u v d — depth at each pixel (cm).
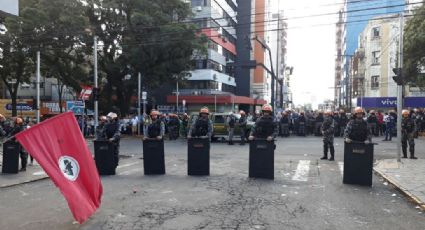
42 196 955
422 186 997
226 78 6381
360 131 1076
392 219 734
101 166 1235
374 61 5675
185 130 2777
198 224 697
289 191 970
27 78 4159
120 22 3359
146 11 3366
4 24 3150
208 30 5503
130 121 3228
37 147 665
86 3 3300
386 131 2534
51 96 5972
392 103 4875
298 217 741
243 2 6975
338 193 951
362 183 1049
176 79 3638
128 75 3966
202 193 950
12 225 710
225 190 983
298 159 1605
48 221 730
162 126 1264
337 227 682
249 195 925
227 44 6462
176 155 1795
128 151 2034
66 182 689
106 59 3500
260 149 1145
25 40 3198
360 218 738
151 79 3478
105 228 678
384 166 1350
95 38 2723
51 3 3098
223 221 715
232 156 1723
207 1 5494
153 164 1240
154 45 3309
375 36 5672
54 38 3222
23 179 1188
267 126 1155
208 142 1209
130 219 730
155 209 801
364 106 5056
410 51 3225
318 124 3027
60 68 3525
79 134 744
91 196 742
